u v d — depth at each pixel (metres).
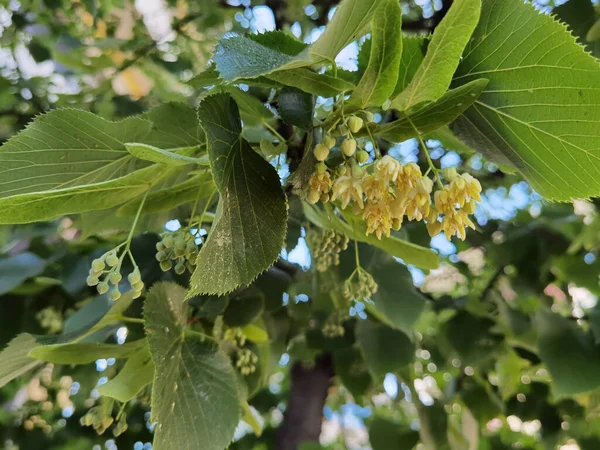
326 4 0.59
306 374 0.58
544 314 0.43
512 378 0.56
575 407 0.52
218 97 0.19
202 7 0.63
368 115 0.21
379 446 0.49
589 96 0.20
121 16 0.71
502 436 0.68
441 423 0.46
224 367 0.24
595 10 0.34
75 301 0.39
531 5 0.19
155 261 0.31
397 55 0.18
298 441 0.54
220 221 0.18
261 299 0.30
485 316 0.47
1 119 0.63
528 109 0.21
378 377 0.40
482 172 0.60
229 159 0.19
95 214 0.28
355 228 0.26
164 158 0.18
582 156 0.21
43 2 0.62
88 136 0.22
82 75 0.71
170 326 0.23
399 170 0.19
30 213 0.19
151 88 0.72
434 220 0.20
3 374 0.25
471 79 0.22
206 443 0.23
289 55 0.19
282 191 0.20
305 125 0.21
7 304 0.37
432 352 0.54
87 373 0.42
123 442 0.46
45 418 0.53
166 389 0.22
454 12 0.17
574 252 0.55
